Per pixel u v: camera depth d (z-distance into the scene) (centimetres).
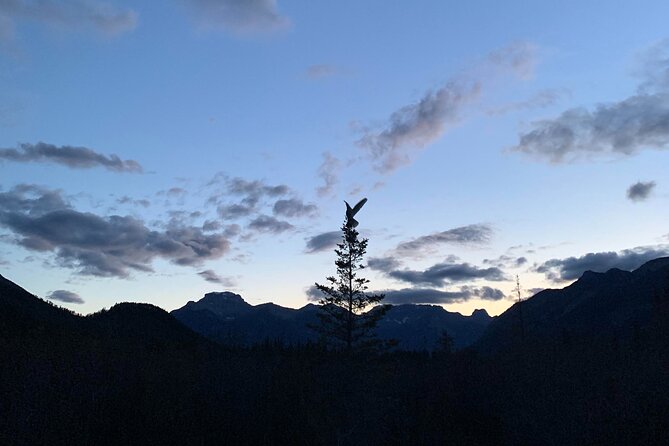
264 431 1497
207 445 1362
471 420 1662
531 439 1559
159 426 1371
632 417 1472
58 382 1469
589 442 1448
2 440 1162
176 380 1711
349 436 1570
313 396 1780
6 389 1354
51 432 1232
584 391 1725
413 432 1596
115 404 1457
